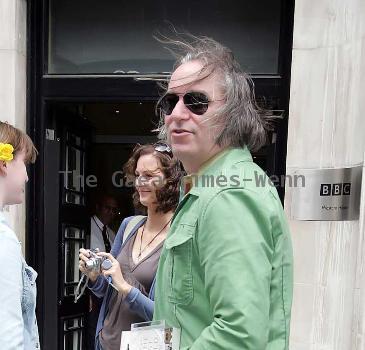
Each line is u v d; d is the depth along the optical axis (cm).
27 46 317
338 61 254
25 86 319
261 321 97
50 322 327
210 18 316
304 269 262
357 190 238
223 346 97
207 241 104
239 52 313
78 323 360
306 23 262
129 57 325
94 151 418
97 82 316
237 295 97
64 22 328
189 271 111
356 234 238
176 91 119
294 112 266
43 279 324
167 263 119
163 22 321
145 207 234
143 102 317
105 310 215
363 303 221
